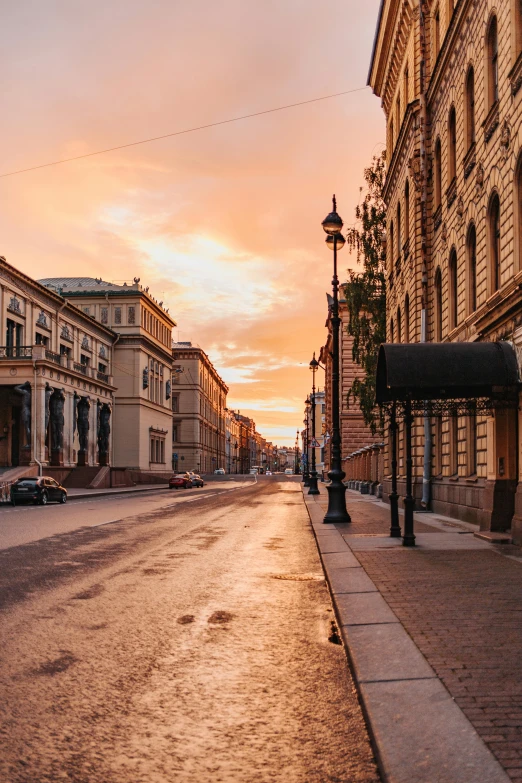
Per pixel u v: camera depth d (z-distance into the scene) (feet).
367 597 26.58
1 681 18.01
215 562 39.58
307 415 261.65
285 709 16.22
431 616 23.25
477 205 56.95
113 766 13.17
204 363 365.81
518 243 46.34
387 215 113.70
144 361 240.53
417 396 45.68
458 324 64.03
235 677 18.61
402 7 87.45
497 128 51.06
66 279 261.44
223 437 485.97
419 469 77.97
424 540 46.11
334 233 65.46
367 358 120.88
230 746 14.12
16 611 26.00
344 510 62.69
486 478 53.36
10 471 145.07
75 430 183.11
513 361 42.96
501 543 43.50
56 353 169.58
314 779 12.67
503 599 26.08
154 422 253.65
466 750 12.69
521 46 46.80
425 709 14.73
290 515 78.95
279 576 34.99
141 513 81.82
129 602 27.99
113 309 235.61
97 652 20.77
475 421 59.82
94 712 15.92
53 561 38.99
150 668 19.31
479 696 15.48
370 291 121.70
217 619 25.31
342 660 20.24
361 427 196.24
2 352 157.79
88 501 116.88
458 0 61.16
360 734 14.73
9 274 158.92
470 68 60.03
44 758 13.46
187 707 16.31
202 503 106.32
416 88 82.07
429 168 77.71
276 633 23.38
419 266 79.56
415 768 12.02
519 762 12.16
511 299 41.52
